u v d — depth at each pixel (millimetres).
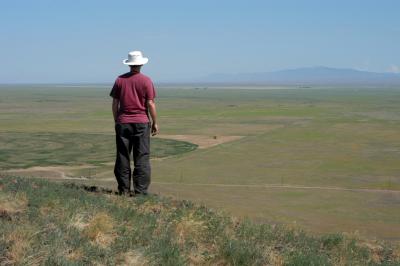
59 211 7672
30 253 5941
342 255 8875
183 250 7086
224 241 7719
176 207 9188
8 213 7281
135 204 8961
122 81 9391
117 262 6414
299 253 8078
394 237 16688
